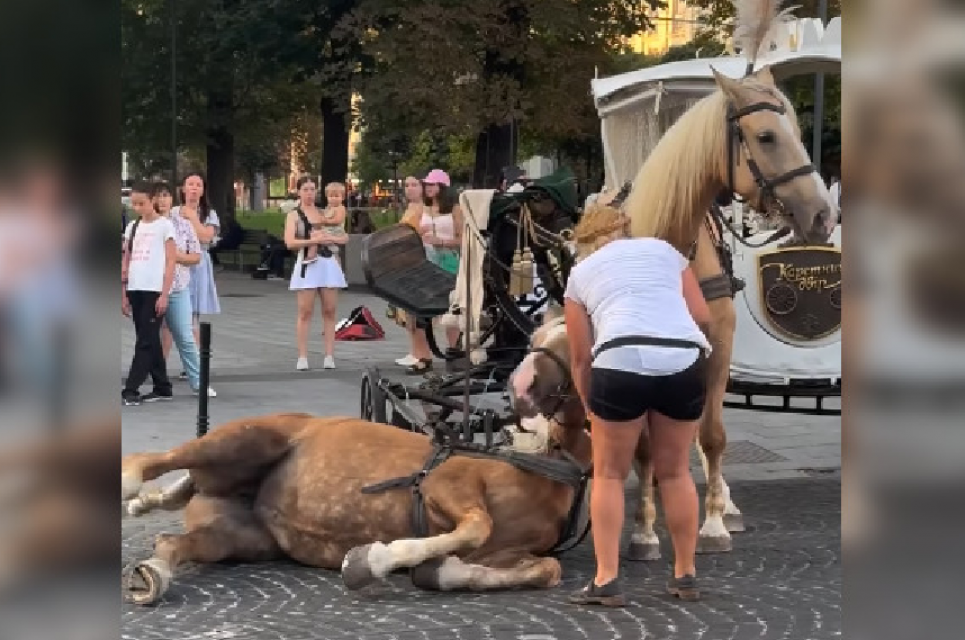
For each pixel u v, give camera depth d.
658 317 4.83
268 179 65.75
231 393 11.16
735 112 5.55
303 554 5.63
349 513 5.43
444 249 11.52
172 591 5.30
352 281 24.75
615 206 6.23
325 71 26.23
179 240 10.75
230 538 5.62
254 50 29.41
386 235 8.11
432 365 12.22
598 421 4.92
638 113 8.58
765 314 7.47
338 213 12.76
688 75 7.70
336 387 11.59
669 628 4.82
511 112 23.45
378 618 4.91
